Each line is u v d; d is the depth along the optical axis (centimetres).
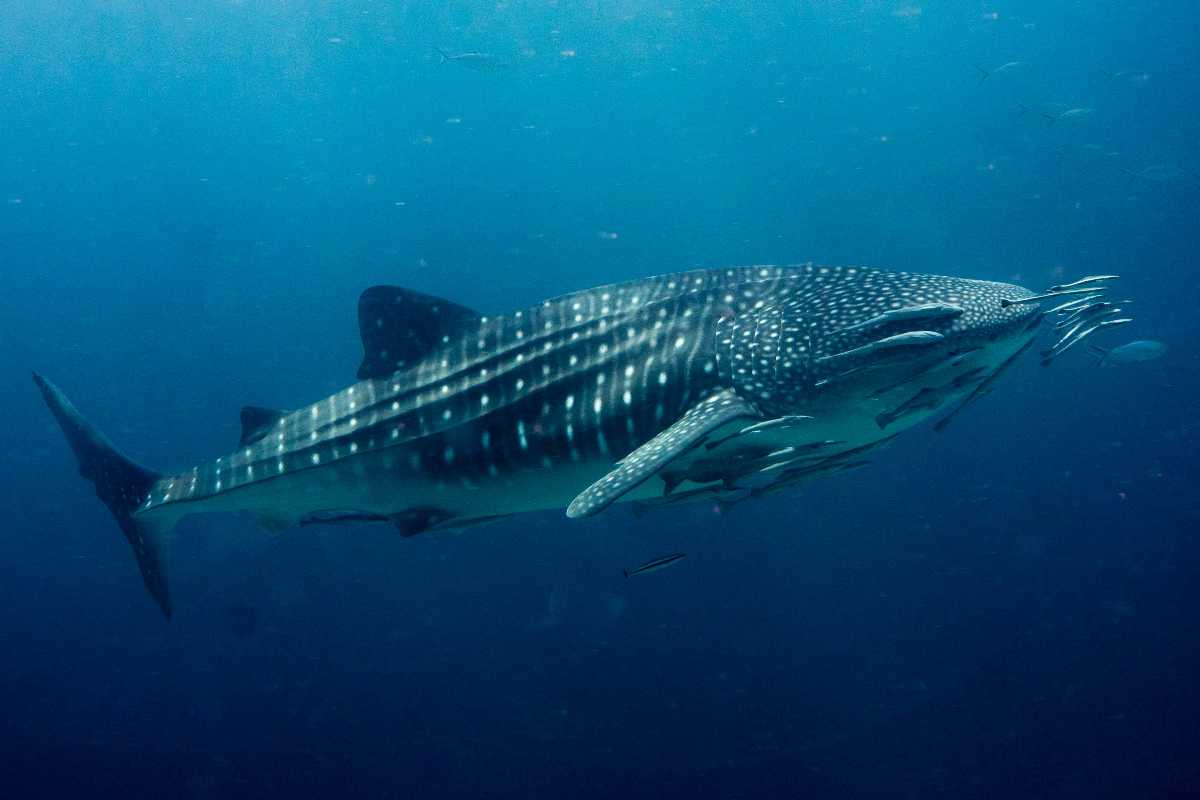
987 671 1941
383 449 673
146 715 2205
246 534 2436
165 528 776
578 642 2091
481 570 2334
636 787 1712
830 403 547
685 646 2058
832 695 1908
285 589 2406
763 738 1798
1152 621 2064
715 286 629
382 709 2009
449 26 6372
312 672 2177
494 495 666
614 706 1903
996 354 509
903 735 1794
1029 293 531
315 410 710
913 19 7012
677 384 596
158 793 1931
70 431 810
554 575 2277
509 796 1731
